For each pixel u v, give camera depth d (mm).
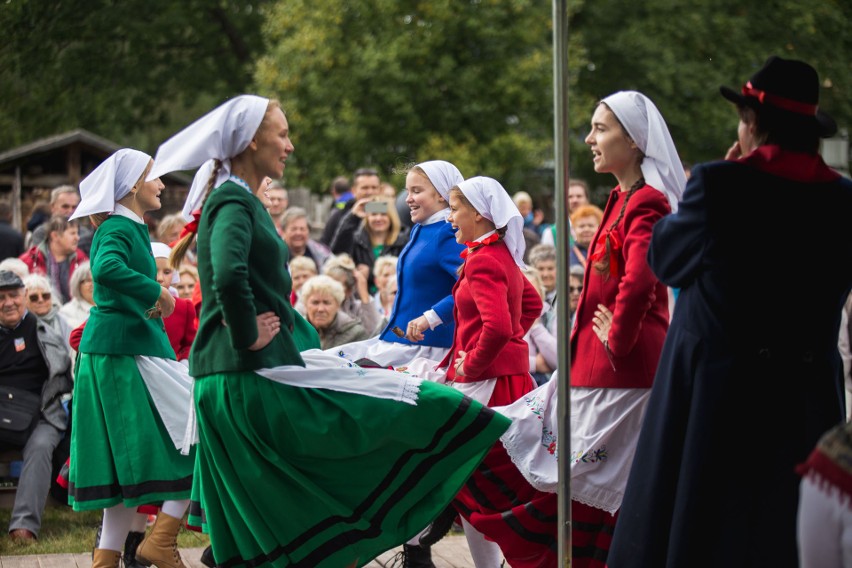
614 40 22234
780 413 3678
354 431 4215
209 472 4285
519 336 5234
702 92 21312
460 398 4328
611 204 4684
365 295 8391
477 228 5062
